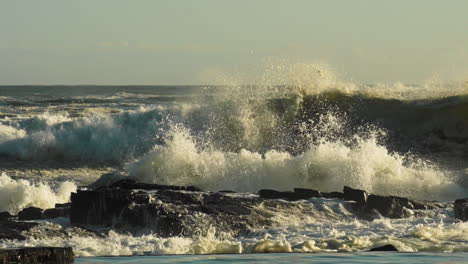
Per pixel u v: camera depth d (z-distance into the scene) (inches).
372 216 1708.9
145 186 1978.3
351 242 1272.1
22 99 7465.6
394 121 3745.1
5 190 2301.9
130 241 1386.6
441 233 1371.8
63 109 5684.1
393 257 1037.2
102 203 1608.0
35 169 3390.7
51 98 7810.0
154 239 1405.0
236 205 1673.2
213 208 1632.6
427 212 1749.5
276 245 1230.3
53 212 1736.0
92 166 3545.8
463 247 1199.6
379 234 1422.2
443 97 3887.8
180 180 2696.9
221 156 2738.7
